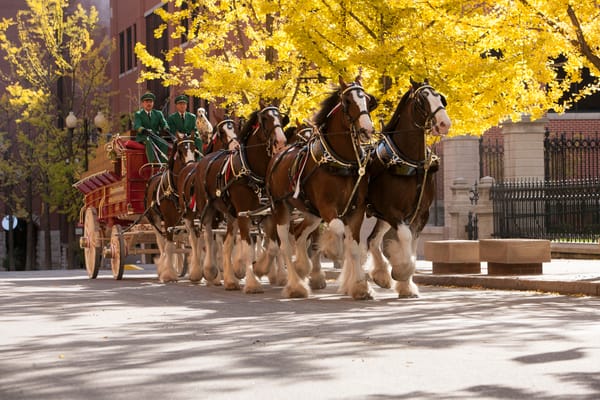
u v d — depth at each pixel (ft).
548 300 50.57
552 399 24.23
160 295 58.49
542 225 93.50
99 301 54.54
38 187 188.24
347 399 24.64
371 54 66.95
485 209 98.43
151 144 75.66
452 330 37.32
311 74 82.43
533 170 102.22
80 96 197.57
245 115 84.99
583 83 125.70
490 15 69.72
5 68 235.81
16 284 73.56
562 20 65.21
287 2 72.28
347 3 69.26
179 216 70.85
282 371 28.81
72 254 174.60
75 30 184.85
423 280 65.21
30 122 181.88
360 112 48.14
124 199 76.18
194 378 27.99
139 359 31.68
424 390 25.58
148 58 93.04
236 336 36.94
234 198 59.11
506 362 29.60
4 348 35.14
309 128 57.11
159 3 171.42
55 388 27.02
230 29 91.20
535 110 73.82
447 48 67.41
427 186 50.96
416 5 69.10
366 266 68.13
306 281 55.06
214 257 65.36
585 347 32.37
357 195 49.85
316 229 60.29
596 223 88.38
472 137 106.42
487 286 60.08
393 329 37.99
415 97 49.11
